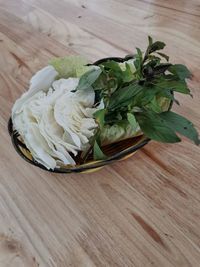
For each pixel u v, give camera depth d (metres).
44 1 0.74
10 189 0.38
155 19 0.63
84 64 0.39
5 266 0.32
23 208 0.36
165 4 0.67
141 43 0.57
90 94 0.35
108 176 0.38
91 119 0.34
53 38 0.61
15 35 0.64
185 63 0.51
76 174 0.39
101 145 0.36
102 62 0.40
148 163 0.39
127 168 0.39
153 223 0.33
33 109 0.34
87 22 0.64
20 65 0.56
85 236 0.33
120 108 0.33
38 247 0.33
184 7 0.66
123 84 0.34
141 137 0.37
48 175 0.39
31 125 0.34
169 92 0.34
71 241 0.33
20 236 0.34
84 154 0.35
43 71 0.38
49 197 0.37
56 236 0.34
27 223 0.35
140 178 0.38
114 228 0.33
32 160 0.36
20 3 0.74
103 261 0.31
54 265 0.31
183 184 0.36
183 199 0.35
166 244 0.32
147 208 0.35
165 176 0.37
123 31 0.60
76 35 0.61
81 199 0.36
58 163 0.34
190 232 0.32
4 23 0.68
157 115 0.33
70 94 0.35
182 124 0.32
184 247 0.31
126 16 0.65
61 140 0.33
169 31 0.59
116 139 0.35
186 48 0.55
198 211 0.34
